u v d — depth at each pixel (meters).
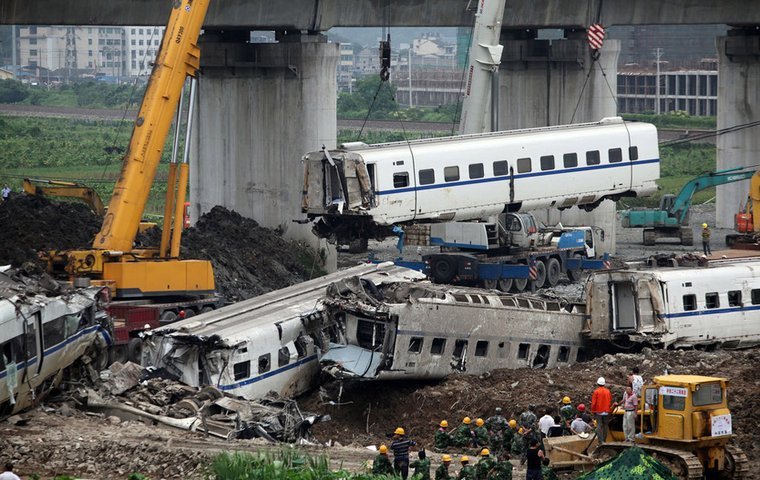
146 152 167.00
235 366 127.81
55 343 118.06
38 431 110.00
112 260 162.62
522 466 108.25
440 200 195.25
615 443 102.69
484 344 141.75
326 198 189.62
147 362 129.88
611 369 142.38
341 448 111.31
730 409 126.62
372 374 132.38
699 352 150.25
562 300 156.25
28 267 141.12
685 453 98.44
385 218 189.88
